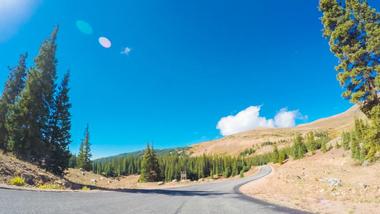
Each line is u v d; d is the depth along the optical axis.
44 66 39.31
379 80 21.91
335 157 85.12
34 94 38.00
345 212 13.26
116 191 27.36
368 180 37.62
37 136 37.72
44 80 38.94
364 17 23.67
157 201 16.64
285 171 65.75
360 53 22.89
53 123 40.78
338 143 111.94
